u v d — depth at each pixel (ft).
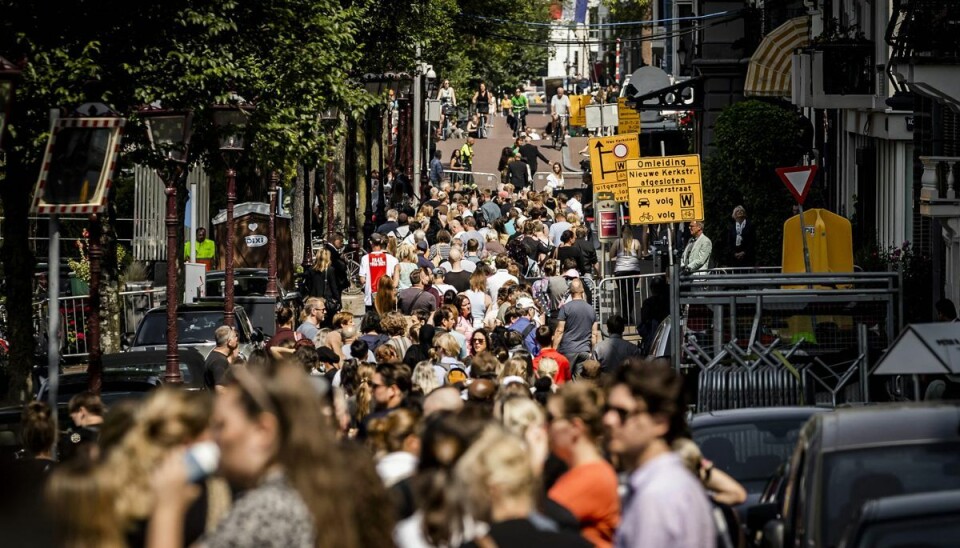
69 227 249.75
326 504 41.65
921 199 159.22
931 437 61.67
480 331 133.18
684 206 171.63
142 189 258.57
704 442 86.89
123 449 44.21
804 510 59.77
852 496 59.52
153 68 145.28
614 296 221.05
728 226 226.38
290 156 174.09
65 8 140.26
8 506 63.46
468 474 46.65
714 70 292.81
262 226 255.09
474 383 78.02
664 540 46.06
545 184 479.00
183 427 44.65
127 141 147.64
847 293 120.88
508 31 438.81
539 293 204.85
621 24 331.98
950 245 164.35
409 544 48.26
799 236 151.74
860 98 201.98
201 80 147.84
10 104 95.76
